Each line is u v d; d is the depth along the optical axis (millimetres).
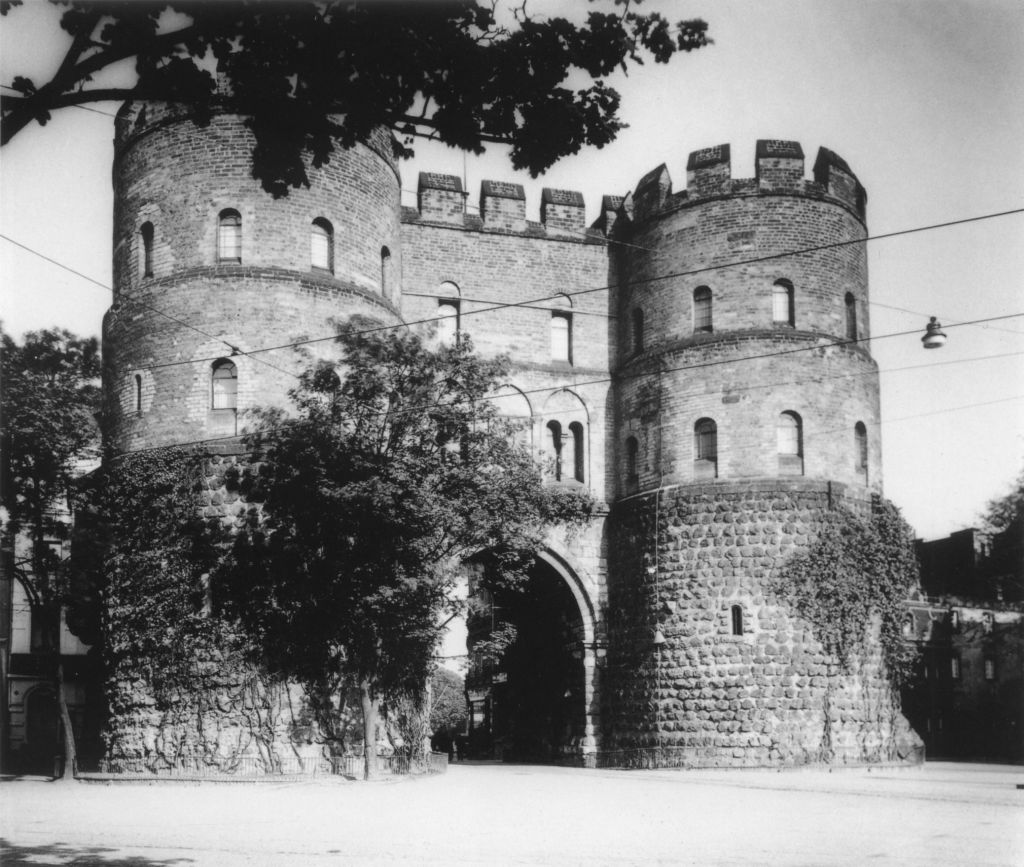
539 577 42469
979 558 59375
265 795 26547
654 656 38062
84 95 10438
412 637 30422
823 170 40188
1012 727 55562
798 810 22078
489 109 11266
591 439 41344
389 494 28734
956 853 15586
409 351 30938
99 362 37281
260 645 31750
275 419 31094
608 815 21062
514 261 41656
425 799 24984
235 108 11047
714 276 39000
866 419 39125
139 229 35750
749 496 37312
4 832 18391
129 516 33562
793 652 36562
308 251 35094
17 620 52031
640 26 11141
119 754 32844
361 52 10734
